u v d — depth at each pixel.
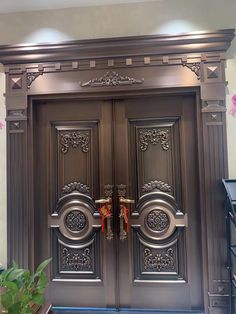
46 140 2.58
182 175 2.46
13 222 2.44
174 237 2.46
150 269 2.46
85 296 2.49
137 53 2.37
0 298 0.93
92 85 2.41
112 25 2.45
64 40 2.48
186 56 2.35
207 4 2.40
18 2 2.41
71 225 2.54
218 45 2.30
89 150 2.55
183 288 2.41
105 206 2.47
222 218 2.28
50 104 2.57
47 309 1.20
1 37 2.54
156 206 2.48
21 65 2.47
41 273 1.04
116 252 2.48
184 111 2.47
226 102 2.34
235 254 2.06
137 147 2.52
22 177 2.45
